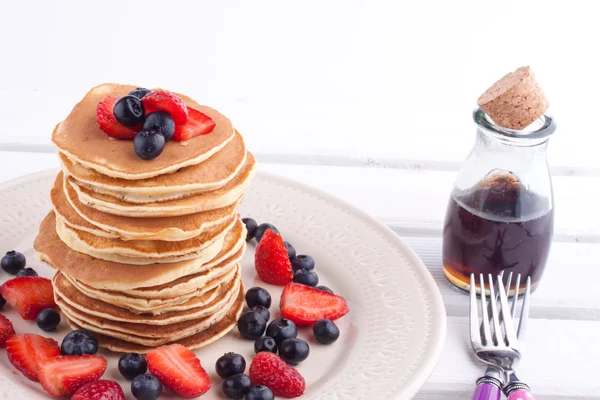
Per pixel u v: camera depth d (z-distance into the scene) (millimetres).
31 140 979
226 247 753
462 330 791
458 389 746
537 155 792
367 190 952
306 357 742
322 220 857
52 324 750
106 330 737
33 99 1052
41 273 807
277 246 806
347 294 805
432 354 733
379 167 992
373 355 742
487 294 813
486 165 802
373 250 827
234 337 764
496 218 791
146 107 712
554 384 753
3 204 844
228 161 725
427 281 792
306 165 985
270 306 795
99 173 703
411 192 955
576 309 818
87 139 715
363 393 710
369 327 770
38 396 697
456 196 814
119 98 736
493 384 722
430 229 901
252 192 881
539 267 808
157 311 733
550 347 783
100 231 712
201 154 708
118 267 723
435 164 1003
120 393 693
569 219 924
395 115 1093
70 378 695
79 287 733
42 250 745
